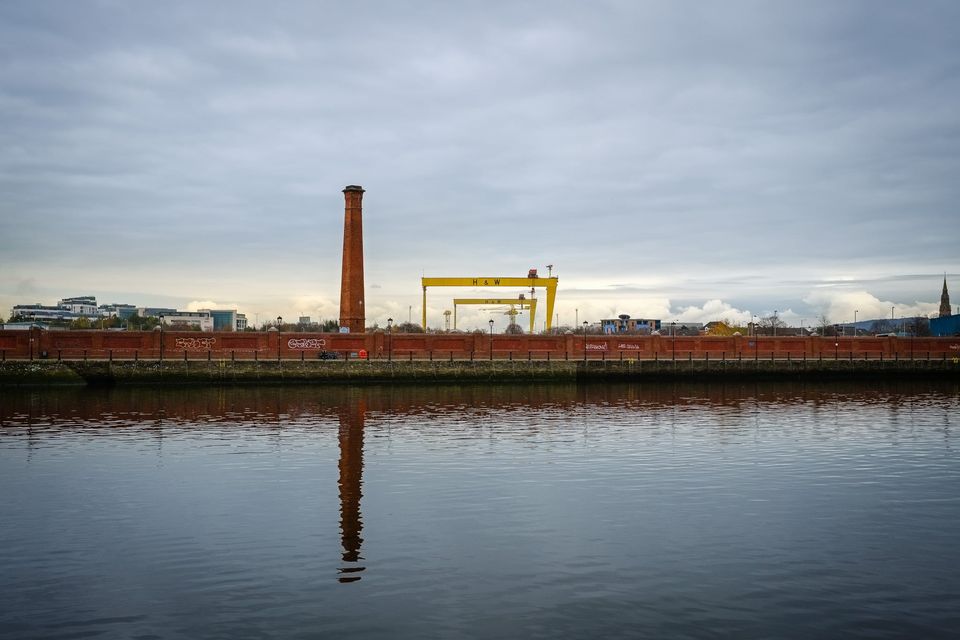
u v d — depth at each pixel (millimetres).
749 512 19422
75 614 13047
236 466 25359
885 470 24953
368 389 59625
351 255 78125
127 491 21703
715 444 30312
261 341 68438
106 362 60906
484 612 13078
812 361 76062
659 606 13320
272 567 15289
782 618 12844
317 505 20047
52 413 40969
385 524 18266
